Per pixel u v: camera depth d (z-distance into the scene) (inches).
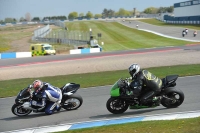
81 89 1199.6
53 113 825.5
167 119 661.9
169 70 1505.9
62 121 741.9
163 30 5703.7
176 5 7765.8
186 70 1439.5
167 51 2625.5
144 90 724.0
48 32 6427.2
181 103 753.0
